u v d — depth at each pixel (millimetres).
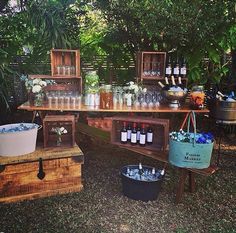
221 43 4336
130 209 2723
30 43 4754
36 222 2492
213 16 3779
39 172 2877
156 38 4453
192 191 3051
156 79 4148
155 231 2406
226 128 5156
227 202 2887
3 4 4523
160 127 3346
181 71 4145
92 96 3619
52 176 2953
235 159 4125
